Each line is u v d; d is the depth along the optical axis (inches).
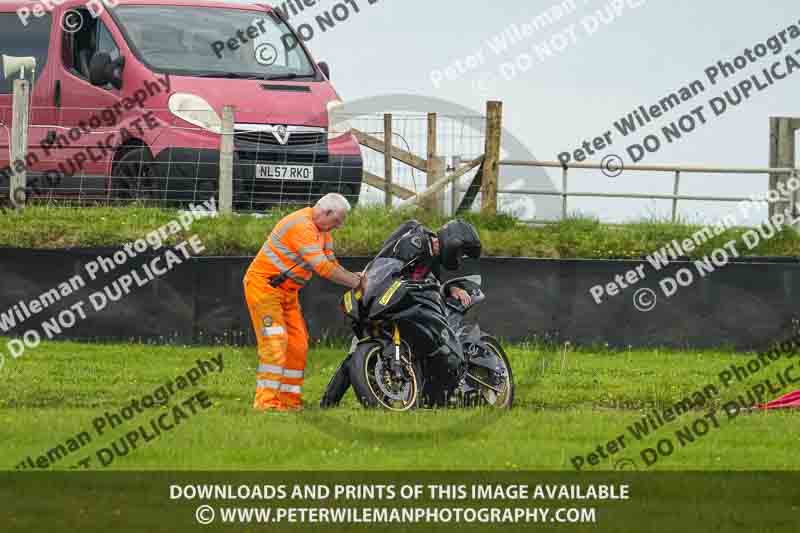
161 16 2664.9
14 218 2412.6
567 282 2342.5
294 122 2583.7
